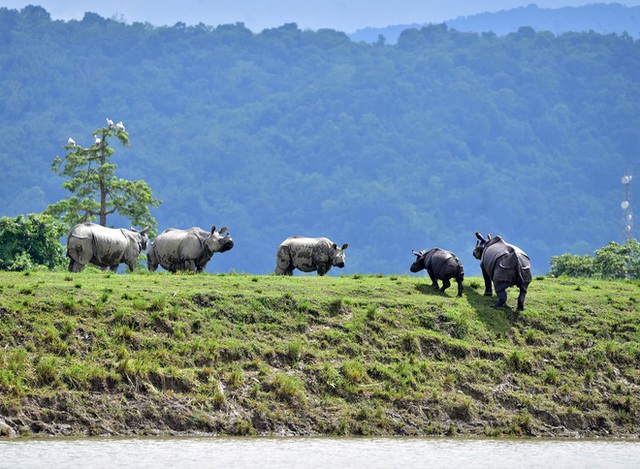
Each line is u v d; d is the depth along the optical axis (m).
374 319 127.12
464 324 128.62
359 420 112.38
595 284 154.50
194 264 155.25
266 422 109.50
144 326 118.12
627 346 131.25
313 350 120.25
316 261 156.50
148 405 108.00
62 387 107.19
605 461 100.12
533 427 115.88
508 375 122.94
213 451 98.38
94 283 128.88
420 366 120.56
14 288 121.88
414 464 96.12
